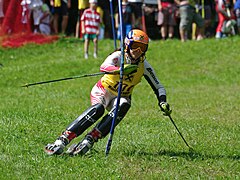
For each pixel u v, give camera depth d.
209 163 15.67
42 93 32.06
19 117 22.83
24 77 37.81
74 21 52.06
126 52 15.76
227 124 22.56
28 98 29.98
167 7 48.56
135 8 46.22
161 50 44.88
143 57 16.03
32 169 14.69
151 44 46.88
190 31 53.12
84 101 29.25
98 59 42.50
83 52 45.66
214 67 40.88
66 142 15.95
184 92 33.16
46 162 15.29
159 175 14.29
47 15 49.31
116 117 15.45
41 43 47.69
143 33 15.68
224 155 16.61
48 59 44.22
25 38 47.94
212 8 52.69
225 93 32.72
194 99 30.19
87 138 16.08
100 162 15.38
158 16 48.62
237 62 41.84
